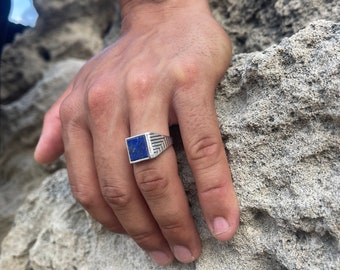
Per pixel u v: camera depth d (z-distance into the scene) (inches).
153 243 6.4
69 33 16.0
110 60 6.9
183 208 6.0
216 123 5.9
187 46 6.3
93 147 6.4
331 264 5.2
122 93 6.1
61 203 8.5
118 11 12.9
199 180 5.8
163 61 6.2
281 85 5.8
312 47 5.7
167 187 5.8
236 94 6.4
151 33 7.0
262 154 5.9
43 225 8.6
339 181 5.3
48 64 16.1
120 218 6.3
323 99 5.4
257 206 5.9
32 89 15.6
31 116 14.8
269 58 5.9
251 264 6.0
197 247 6.3
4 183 14.7
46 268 8.1
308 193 5.5
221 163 5.8
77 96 6.8
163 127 5.9
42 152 7.8
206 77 6.0
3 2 13.3
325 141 5.4
